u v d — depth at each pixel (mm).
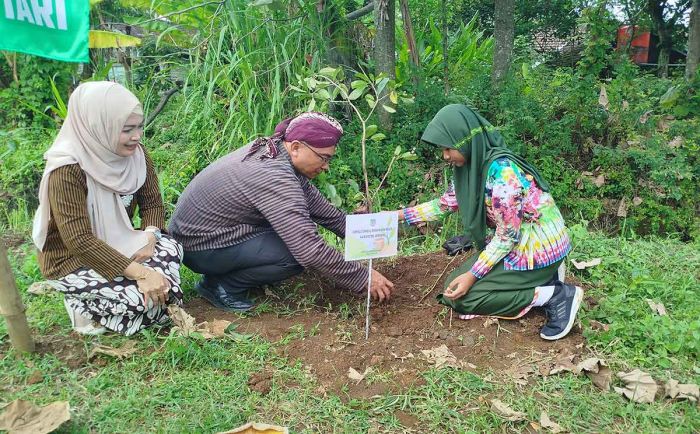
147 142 5910
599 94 5484
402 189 5102
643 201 5137
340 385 2723
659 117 5473
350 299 3562
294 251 3066
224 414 2504
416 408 2582
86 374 2811
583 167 5398
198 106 5379
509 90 5375
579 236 4180
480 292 3160
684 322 3096
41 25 2666
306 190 3447
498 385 2732
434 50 7504
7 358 2883
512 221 2938
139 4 6305
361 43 6137
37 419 2324
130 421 2484
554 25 11234
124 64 6629
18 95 6992
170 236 3318
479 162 2988
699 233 4926
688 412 2508
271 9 5312
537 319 3234
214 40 5453
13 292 2777
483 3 11602
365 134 3914
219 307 3451
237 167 3162
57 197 2789
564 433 2443
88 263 2891
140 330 3094
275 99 4934
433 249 4406
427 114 5375
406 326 3227
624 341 3043
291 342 3051
